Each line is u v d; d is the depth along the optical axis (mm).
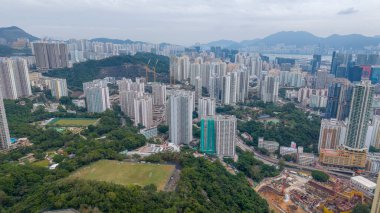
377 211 168875
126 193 164625
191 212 162625
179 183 193625
